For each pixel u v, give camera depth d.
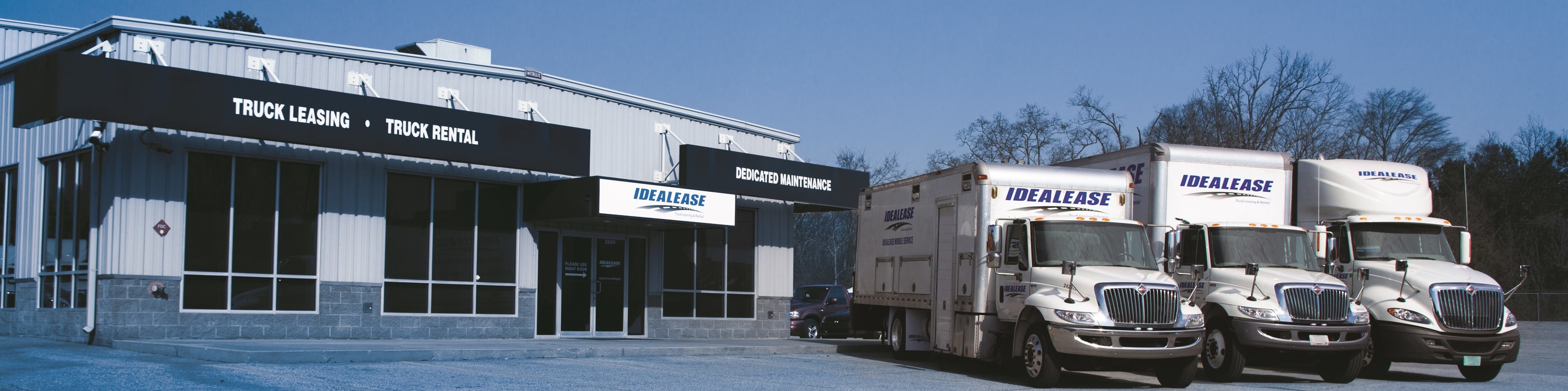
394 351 14.88
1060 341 13.95
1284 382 15.91
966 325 15.91
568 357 16.75
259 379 12.02
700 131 24.06
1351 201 17.41
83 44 17.30
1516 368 19.38
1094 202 16.28
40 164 18.36
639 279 22.89
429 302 19.31
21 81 15.61
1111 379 15.84
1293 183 18.22
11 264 19.12
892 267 18.98
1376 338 16.42
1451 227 17.44
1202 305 16.11
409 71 19.31
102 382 11.29
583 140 20.69
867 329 20.41
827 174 24.52
